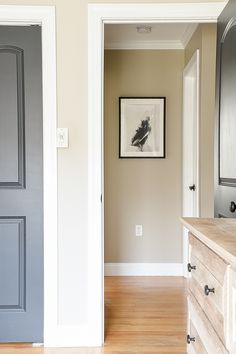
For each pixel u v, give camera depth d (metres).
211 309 1.05
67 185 2.25
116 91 3.81
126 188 3.82
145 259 3.82
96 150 2.24
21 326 2.26
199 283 1.21
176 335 2.38
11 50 2.23
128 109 3.80
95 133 2.23
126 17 2.21
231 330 0.86
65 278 2.25
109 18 2.22
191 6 2.19
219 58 2.03
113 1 2.20
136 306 2.92
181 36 3.61
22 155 2.25
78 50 2.22
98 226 2.24
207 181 3.13
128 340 2.31
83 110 2.24
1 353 2.14
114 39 3.69
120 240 3.83
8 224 2.25
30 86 2.24
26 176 2.25
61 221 2.25
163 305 2.94
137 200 3.81
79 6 2.21
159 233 3.82
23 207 2.25
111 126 3.82
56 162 2.24
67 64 2.23
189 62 3.41
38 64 2.24
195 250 1.27
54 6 2.21
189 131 3.70
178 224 3.82
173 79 3.80
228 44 1.86
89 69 2.22
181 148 3.80
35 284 2.26
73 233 2.25
